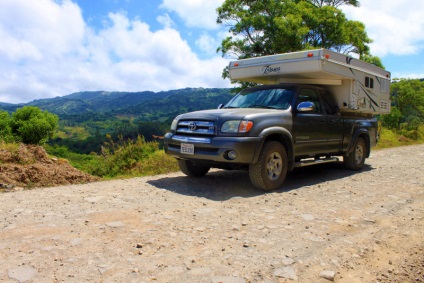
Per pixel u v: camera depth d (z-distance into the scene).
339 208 5.04
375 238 3.87
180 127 6.50
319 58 6.72
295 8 19.73
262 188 6.06
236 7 20.70
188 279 2.83
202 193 5.90
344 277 2.98
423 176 7.81
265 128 5.90
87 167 10.03
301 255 3.35
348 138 8.02
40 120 12.30
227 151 5.68
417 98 45.62
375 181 7.19
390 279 3.00
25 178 6.66
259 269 3.03
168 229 4.00
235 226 4.15
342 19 20.45
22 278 2.76
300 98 6.89
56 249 3.35
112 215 4.49
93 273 2.89
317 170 8.55
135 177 7.73
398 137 19.91
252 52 19.81
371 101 8.62
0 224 4.05
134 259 3.18
